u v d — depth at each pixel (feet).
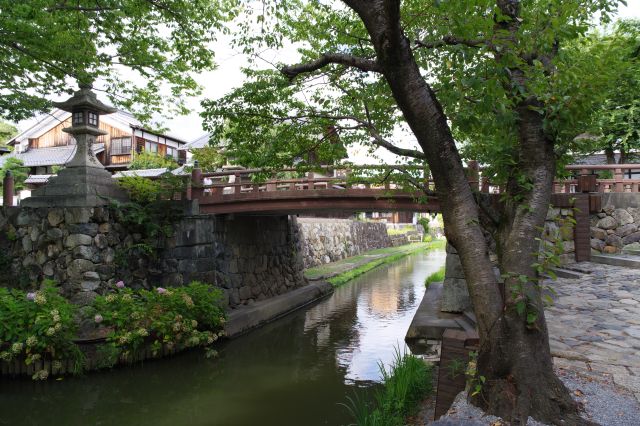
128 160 84.17
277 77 19.10
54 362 22.34
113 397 21.48
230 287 35.37
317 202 31.81
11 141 87.81
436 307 31.01
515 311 10.63
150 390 22.41
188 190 33.81
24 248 30.12
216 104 19.60
